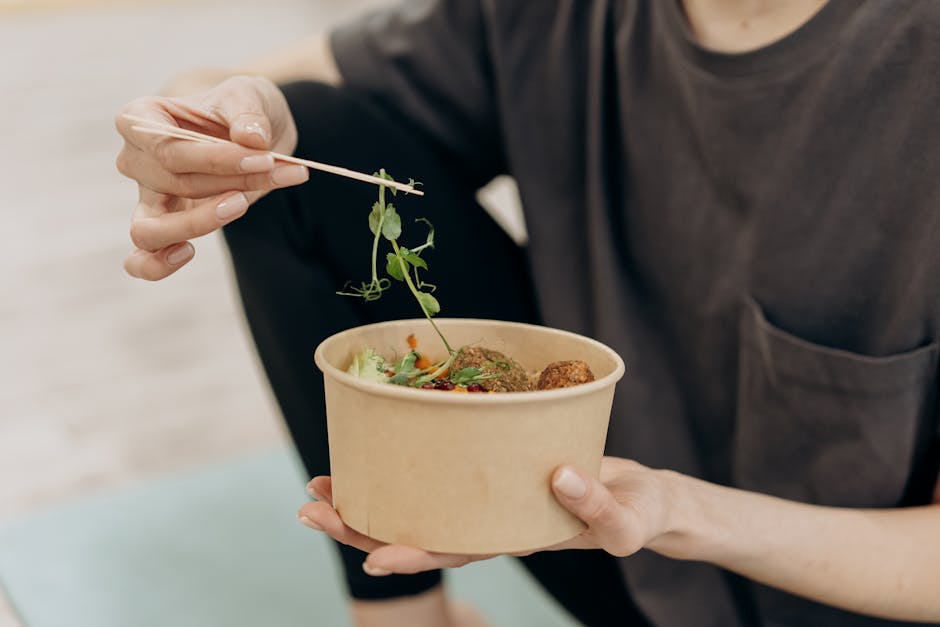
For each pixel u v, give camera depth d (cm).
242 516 133
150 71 267
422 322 71
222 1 329
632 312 95
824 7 80
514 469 62
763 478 88
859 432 82
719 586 92
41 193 214
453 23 100
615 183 95
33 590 115
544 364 71
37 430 153
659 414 94
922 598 77
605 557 95
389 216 67
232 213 67
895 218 80
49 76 261
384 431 62
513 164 99
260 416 161
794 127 82
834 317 84
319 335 89
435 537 63
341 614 115
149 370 170
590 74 95
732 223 88
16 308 182
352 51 103
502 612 116
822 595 77
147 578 118
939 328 79
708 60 85
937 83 77
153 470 145
